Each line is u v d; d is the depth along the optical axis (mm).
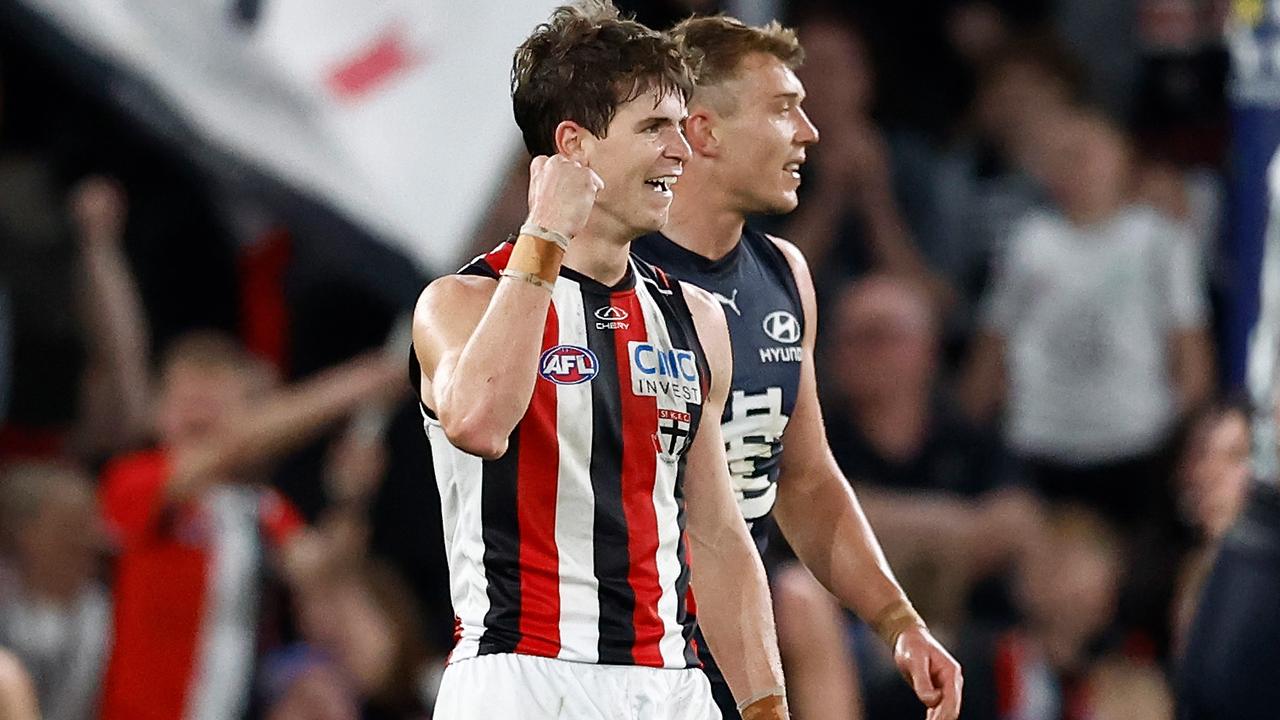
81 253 27328
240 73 20516
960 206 32188
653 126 12492
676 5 29188
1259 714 17828
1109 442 30094
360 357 28562
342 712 24297
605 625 12508
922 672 14867
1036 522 27000
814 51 31391
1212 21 34938
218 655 24141
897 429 27422
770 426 15422
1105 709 26078
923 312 27781
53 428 28062
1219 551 18391
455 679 12477
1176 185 33344
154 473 24094
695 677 12945
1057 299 30500
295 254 28266
